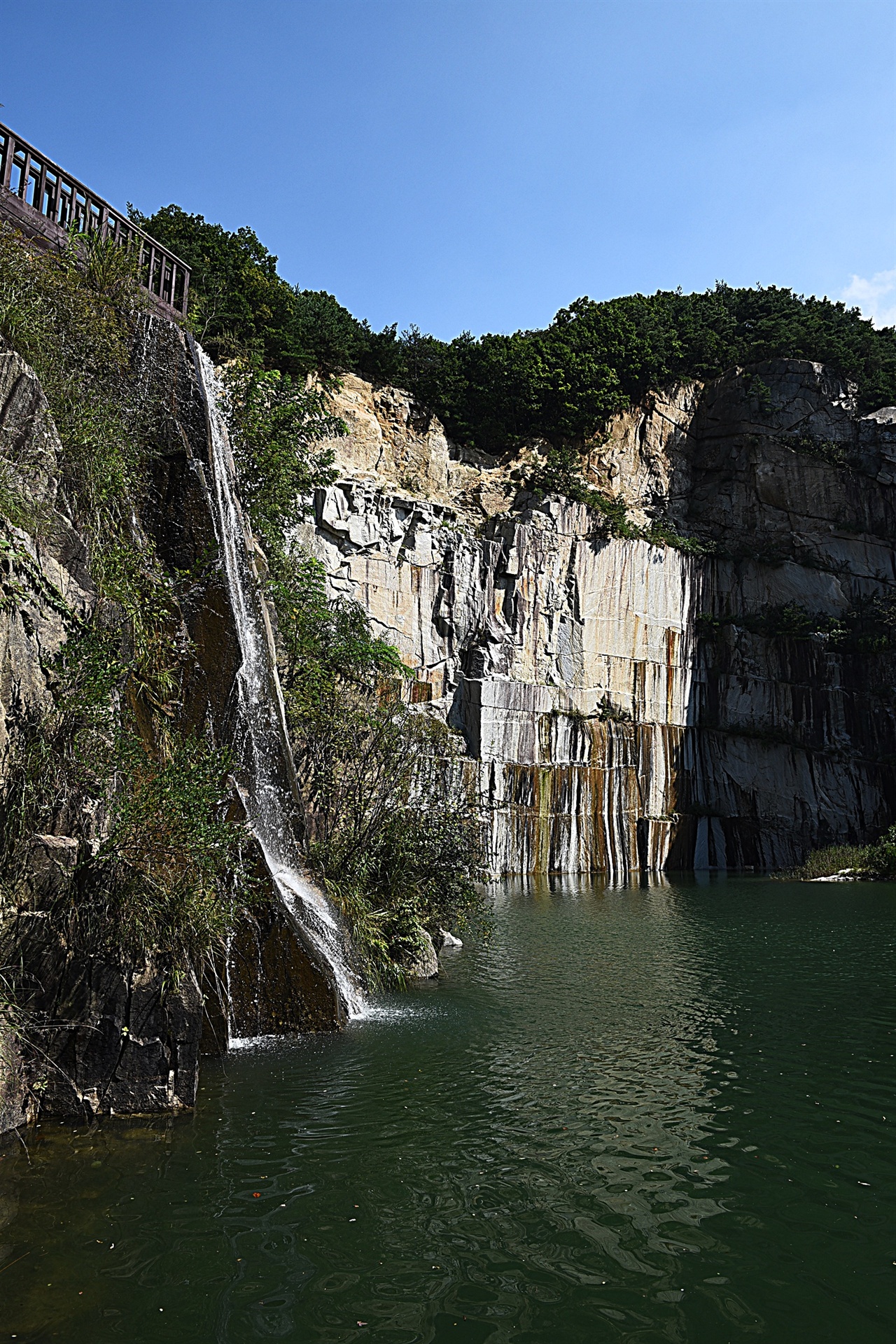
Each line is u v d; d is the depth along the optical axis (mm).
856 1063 10742
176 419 13625
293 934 11641
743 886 35875
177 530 13195
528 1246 6246
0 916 7652
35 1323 5125
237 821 11492
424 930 16625
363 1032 11688
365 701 18625
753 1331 5312
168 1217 6422
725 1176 7480
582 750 45531
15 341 11156
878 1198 7105
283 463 20047
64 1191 6742
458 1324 5289
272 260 46594
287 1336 5094
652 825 46500
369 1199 6859
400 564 42562
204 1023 10477
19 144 14273
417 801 17703
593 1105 9141
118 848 8523
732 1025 12570
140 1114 8352
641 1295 5676
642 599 50219
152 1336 5055
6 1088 7637
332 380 46156
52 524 9797
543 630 46406
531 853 42125
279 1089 9305
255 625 14992
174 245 40125
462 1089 9516
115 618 10727
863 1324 5414
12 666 8148
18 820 7930
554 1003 13742
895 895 31359
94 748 8883
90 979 8258
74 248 13742
